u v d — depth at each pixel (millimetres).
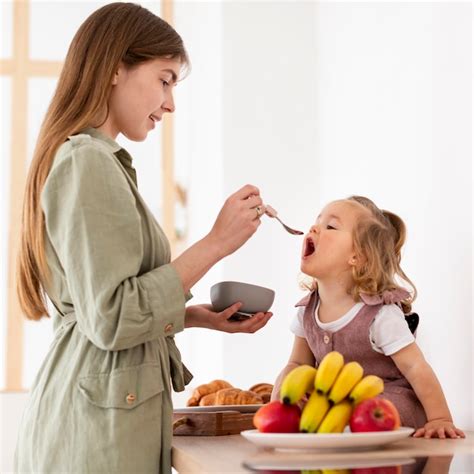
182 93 3709
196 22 3465
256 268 2818
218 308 1756
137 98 1613
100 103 1576
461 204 1843
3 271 3631
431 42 2008
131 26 1617
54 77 3801
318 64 2898
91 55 1595
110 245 1383
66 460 1399
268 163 2877
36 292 1598
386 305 1660
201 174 3297
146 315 1400
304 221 2855
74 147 1451
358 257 1680
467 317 1803
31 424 1467
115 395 1408
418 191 2057
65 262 1409
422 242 2029
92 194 1400
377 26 2346
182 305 1432
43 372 1504
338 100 2674
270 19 2939
